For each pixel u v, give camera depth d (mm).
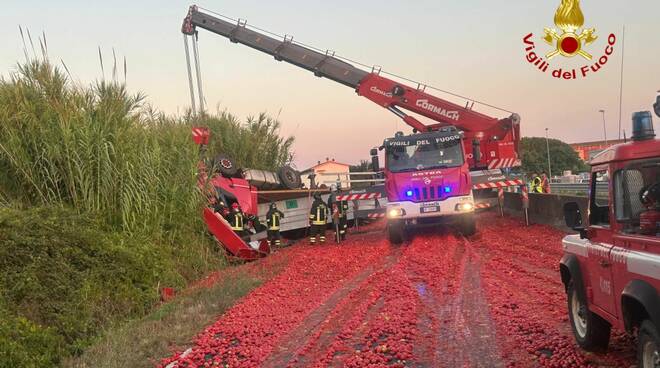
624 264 5074
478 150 20812
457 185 17891
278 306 9750
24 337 7176
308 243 20516
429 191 17906
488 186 20109
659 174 5105
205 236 14500
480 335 7344
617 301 5301
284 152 28750
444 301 9406
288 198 23000
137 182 12711
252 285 11625
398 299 9703
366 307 9164
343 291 10773
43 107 12492
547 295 9172
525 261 12898
